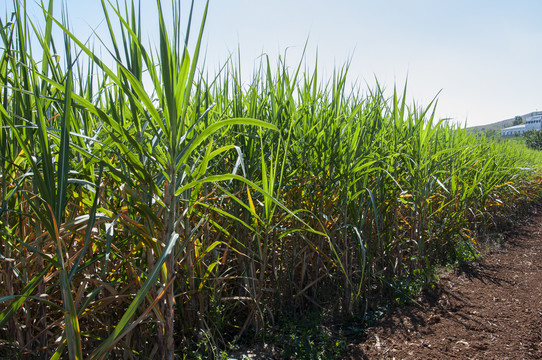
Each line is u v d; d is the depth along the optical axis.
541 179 12.67
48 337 2.49
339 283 4.19
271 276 3.60
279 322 3.51
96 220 2.02
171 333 2.16
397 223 4.49
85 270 2.38
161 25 1.71
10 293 2.20
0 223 2.06
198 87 2.29
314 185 3.59
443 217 5.76
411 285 4.34
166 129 1.86
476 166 6.84
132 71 2.01
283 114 3.41
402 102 4.18
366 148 3.93
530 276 5.20
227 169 3.23
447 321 3.74
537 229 8.63
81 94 2.40
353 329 3.54
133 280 2.43
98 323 2.59
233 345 3.10
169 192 1.99
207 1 1.76
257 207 3.24
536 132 34.59
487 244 6.89
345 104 4.20
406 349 3.19
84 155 2.10
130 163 1.87
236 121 1.87
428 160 4.41
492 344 3.27
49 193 1.58
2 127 1.78
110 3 1.66
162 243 1.98
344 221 3.66
